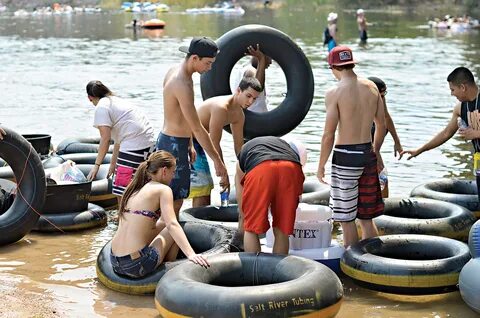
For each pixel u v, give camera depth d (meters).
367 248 12.52
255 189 11.77
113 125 14.80
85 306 11.52
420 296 12.10
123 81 39.75
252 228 11.84
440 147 23.27
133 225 11.84
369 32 75.25
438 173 20.03
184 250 11.37
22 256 13.95
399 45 60.56
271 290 9.97
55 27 88.25
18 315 10.96
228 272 11.12
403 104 31.56
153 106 31.16
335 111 12.81
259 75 19.14
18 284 12.41
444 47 58.59
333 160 13.04
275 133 19.08
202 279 10.86
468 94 13.74
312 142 23.84
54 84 38.75
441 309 11.55
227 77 19.16
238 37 18.98
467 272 10.93
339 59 12.90
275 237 12.05
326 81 38.97
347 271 12.25
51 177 15.91
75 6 133.00
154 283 11.87
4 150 14.38
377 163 13.47
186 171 13.98
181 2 130.88
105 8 131.75
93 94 15.06
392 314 11.34
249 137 19.05
